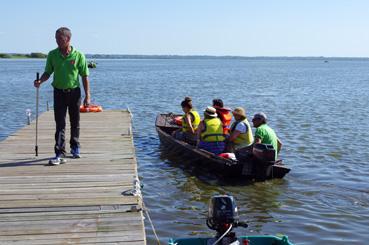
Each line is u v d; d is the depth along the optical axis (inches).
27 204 235.6
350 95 1272.1
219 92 1362.0
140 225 213.6
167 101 1079.6
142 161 468.8
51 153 347.9
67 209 231.6
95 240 197.6
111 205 237.5
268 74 2864.2
